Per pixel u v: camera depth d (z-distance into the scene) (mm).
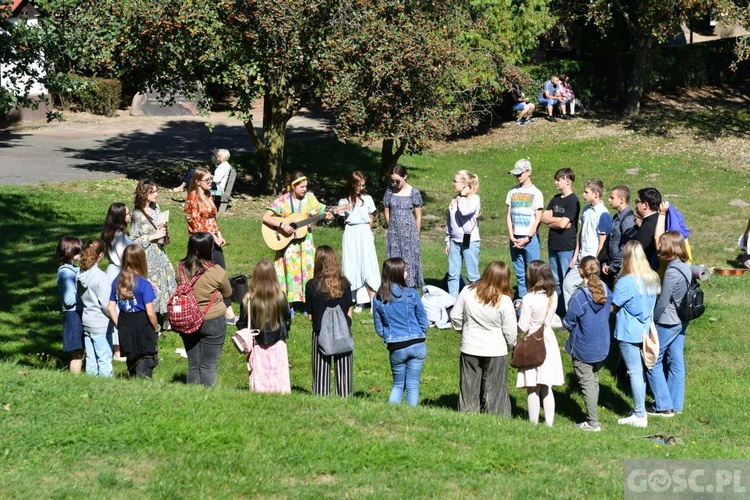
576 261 11820
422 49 21797
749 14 33594
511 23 32375
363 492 6445
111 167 25141
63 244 9523
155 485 6402
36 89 33344
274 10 20469
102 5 20547
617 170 31500
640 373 9453
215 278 8812
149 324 9023
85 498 6207
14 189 20359
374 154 31812
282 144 25078
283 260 12133
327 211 12219
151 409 7730
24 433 7121
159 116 36125
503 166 32062
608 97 40844
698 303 9594
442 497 6418
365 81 21812
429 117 22516
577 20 41312
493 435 7746
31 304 12914
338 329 8812
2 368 8680
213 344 8883
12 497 6180
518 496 6469
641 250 9414
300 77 23844
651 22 35750
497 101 34312
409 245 12594
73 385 8266
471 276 12922
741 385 10750
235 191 24906
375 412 8055
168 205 20828
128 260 8992
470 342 8789
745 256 18578
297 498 6324
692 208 26375
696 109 40125
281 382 8703
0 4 18453
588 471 7059
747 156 33531
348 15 21703
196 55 20797
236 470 6746
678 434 9289
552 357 8914
